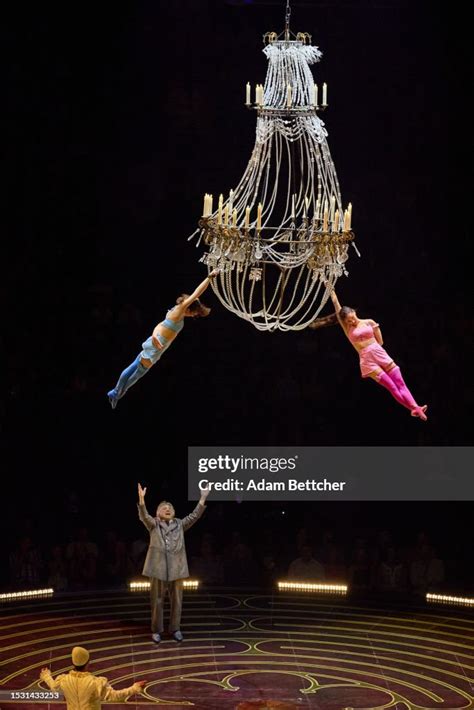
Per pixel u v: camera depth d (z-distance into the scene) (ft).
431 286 87.25
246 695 50.85
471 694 51.52
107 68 87.15
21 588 72.23
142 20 87.25
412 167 88.28
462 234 87.04
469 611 68.08
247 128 88.99
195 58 88.17
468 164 86.79
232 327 87.86
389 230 88.53
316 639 61.00
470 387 83.05
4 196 85.25
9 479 79.77
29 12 84.99
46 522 79.41
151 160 88.33
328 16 87.71
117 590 73.15
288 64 46.93
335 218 45.70
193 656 57.21
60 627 62.95
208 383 85.61
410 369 84.84
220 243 45.24
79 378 83.61
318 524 81.00
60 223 86.38
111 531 77.92
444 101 87.15
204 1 87.61
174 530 60.13
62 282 85.71
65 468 81.41
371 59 87.81
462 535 79.41
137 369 46.98
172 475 82.99
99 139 87.25
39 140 86.07
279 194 89.35
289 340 87.35
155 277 87.92
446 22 86.28
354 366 85.87
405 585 74.13
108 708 48.78
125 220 87.81
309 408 84.53
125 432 83.46
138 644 59.47
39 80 85.81
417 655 57.98
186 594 72.13
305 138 47.80
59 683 43.01
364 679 53.57
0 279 84.17
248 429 84.28
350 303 88.17
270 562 76.43
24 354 83.15
